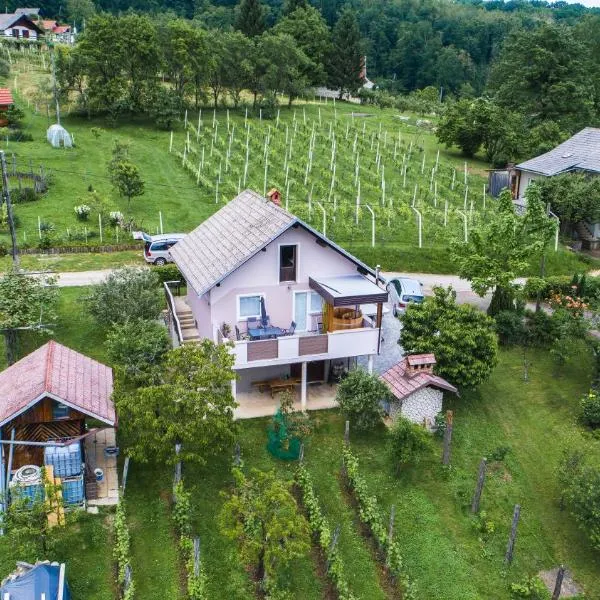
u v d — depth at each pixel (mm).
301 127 75438
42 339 30781
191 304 33031
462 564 20828
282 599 18328
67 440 20984
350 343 27078
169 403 21281
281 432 24469
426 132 86250
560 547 21750
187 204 52500
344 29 105875
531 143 69500
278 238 26672
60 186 54062
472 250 34906
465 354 27500
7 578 17594
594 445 25906
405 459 23250
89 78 71438
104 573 18969
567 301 37438
